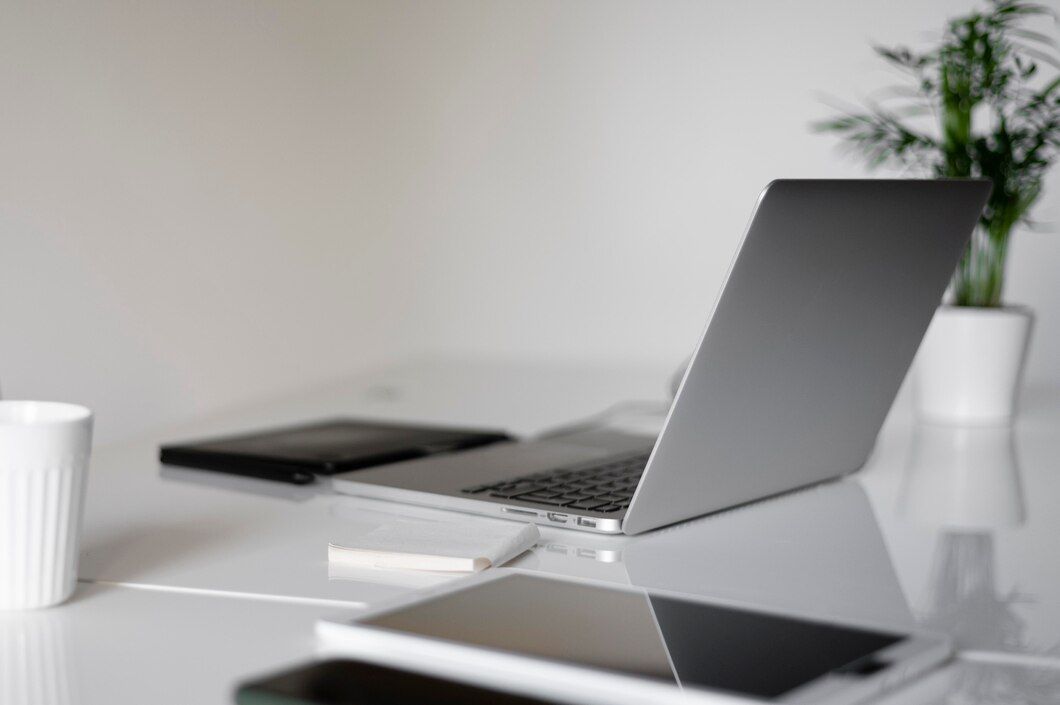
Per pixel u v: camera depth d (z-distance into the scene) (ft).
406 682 1.87
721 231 7.32
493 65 7.65
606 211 7.54
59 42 5.17
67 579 2.32
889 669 1.92
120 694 1.85
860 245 2.91
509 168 7.70
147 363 5.78
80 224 5.34
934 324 4.80
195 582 2.48
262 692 1.82
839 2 6.92
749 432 2.96
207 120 6.14
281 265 6.77
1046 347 6.66
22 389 5.06
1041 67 6.44
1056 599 2.40
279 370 6.78
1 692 1.86
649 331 7.53
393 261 7.78
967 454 4.12
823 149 7.04
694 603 2.29
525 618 2.15
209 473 3.69
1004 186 4.80
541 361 7.73
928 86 5.16
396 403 5.47
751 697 1.77
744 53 7.13
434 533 2.73
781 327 2.81
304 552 2.73
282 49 6.71
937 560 2.71
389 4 7.64
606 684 1.84
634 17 7.33
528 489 3.22
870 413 3.50
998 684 1.91
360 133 7.43
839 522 3.08
